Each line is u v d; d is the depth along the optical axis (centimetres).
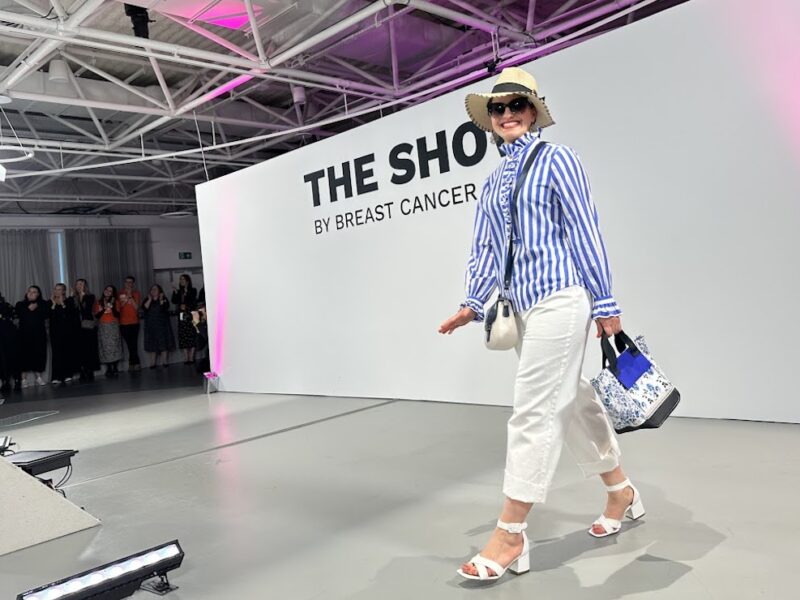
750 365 349
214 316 737
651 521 219
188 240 1374
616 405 181
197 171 1034
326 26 578
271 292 659
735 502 230
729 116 348
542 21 693
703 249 362
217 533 257
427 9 547
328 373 605
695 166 362
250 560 226
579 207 179
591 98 401
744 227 347
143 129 757
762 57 335
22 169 1008
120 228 1284
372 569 206
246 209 682
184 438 468
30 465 299
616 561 191
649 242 382
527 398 182
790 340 335
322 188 593
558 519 230
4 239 1165
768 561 182
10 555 255
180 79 762
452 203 488
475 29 681
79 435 527
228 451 408
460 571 186
